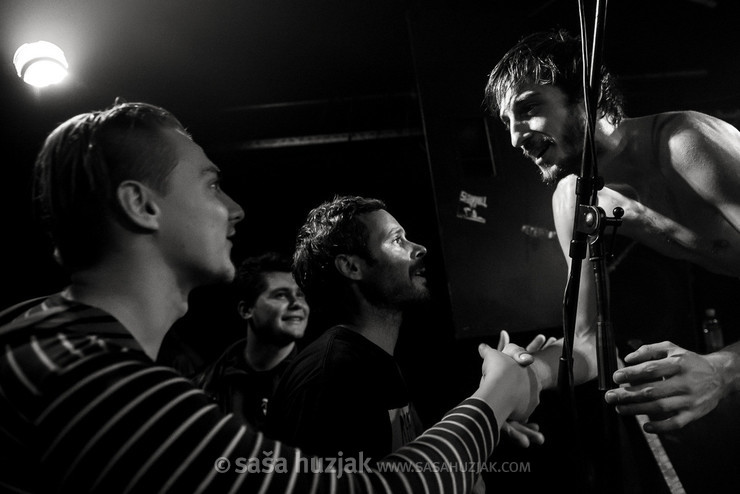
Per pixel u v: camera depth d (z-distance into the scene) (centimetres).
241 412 237
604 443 166
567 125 139
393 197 387
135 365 70
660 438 157
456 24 269
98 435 64
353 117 377
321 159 385
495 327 245
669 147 136
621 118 144
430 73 265
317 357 128
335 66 342
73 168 80
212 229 87
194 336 406
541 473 243
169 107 362
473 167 265
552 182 146
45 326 72
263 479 68
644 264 291
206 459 66
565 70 138
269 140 378
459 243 251
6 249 359
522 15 269
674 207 146
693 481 151
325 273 155
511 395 102
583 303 154
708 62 335
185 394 70
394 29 312
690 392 111
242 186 396
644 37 315
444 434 82
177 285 87
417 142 377
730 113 324
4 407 68
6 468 68
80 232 80
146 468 64
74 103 335
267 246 398
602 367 109
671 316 286
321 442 113
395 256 151
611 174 148
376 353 131
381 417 120
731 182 127
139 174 82
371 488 72
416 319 368
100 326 74
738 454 149
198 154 90
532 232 251
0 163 348
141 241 82
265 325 245
